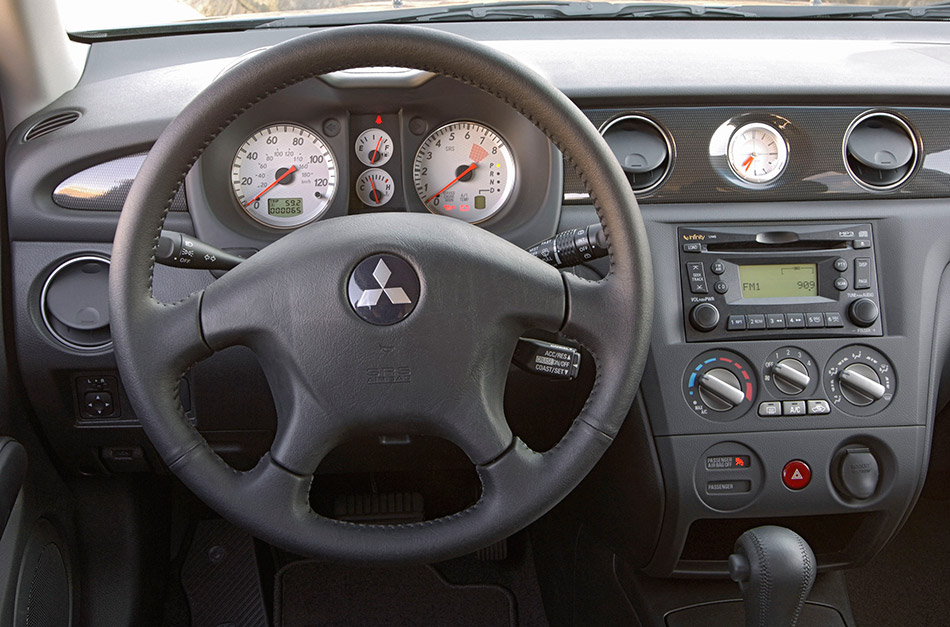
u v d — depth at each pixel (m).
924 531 1.83
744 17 1.59
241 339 0.94
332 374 0.91
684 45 1.50
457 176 1.34
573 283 0.94
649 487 1.33
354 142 1.33
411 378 0.91
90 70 1.46
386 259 0.90
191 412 1.37
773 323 1.30
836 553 1.47
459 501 1.89
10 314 1.29
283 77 0.88
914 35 1.63
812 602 1.46
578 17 1.57
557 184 1.30
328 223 0.94
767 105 1.34
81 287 1.29
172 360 0.91
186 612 1.73
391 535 0.92
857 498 1.33
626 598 1.52
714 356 1.31
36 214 1.27
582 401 1.35
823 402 1.31
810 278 1.34
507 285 0.93
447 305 0.91
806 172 1.36
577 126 0.90
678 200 1.34
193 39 1.52
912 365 1.33
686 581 1.49
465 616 1.82
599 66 1.39
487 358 0.93
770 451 1.31
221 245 1.27
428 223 0.94
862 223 1.35
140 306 0.89
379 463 1.48
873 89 1.34
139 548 1.59
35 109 1.33
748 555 1.17
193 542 1.85
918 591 1.68
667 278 1.31
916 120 1.37
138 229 0.88
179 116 0.87
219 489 0.91
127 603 1.54
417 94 1.28
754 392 1.30
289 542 0.92
